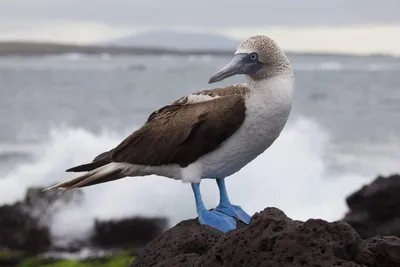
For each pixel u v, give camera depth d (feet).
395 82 242.99
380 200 52.24
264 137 22.98
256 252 17.60
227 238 18.20
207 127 22.81
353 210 53.88
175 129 23.21
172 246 21.56
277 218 18.02
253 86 22.93
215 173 23.72
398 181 53.47
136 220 59.36
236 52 23.34
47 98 181.88
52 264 53.42
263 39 22.75
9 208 58.39
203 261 18.43
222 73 23.03
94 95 192.95
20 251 56.44
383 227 51.67
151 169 24.11
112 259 53.72
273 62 22.70
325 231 17.62
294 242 17.37
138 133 24.02
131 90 211.41
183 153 23.24
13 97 185.47
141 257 22.25
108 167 24.50
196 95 23.81
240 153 23.22
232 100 22.77
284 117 22.90
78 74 281.74
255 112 22.54
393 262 18.33
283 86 22.63
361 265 17.12
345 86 226.58
